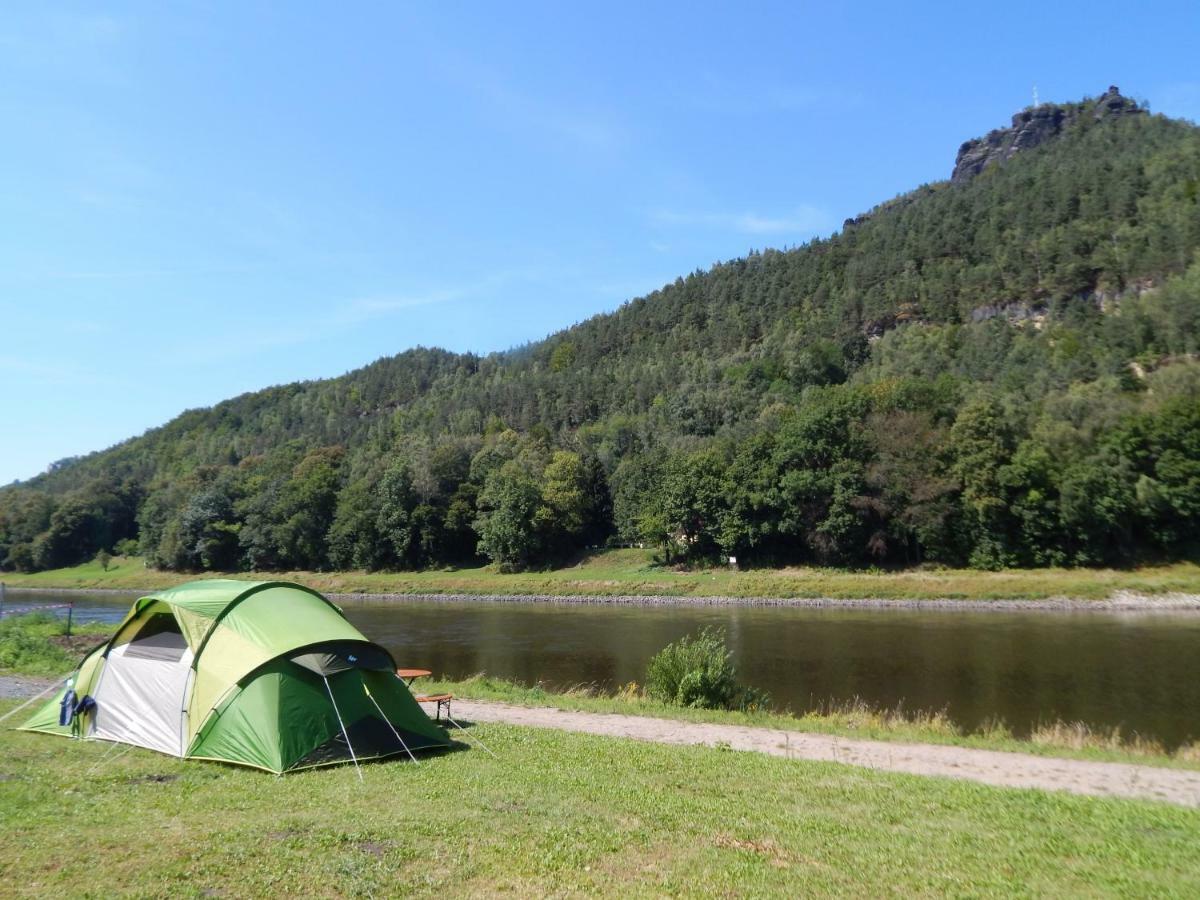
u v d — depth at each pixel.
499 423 138.62
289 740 11.34
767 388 124.19
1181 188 129.88
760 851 7.98
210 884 6.73
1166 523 60.88
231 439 172.25
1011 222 148.00
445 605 70.75
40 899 6.30
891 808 9.88
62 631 34.91
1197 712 22.02
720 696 20.50
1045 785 12.09
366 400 193.50
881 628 43.56
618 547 91.62
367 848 7.69
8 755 11.61
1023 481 62.69
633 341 183.25
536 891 6.77
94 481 129.75
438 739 12.95
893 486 67.62
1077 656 32.34
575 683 28.08
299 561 102.56
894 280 148.88
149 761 11.46
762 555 74.88
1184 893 7.09
